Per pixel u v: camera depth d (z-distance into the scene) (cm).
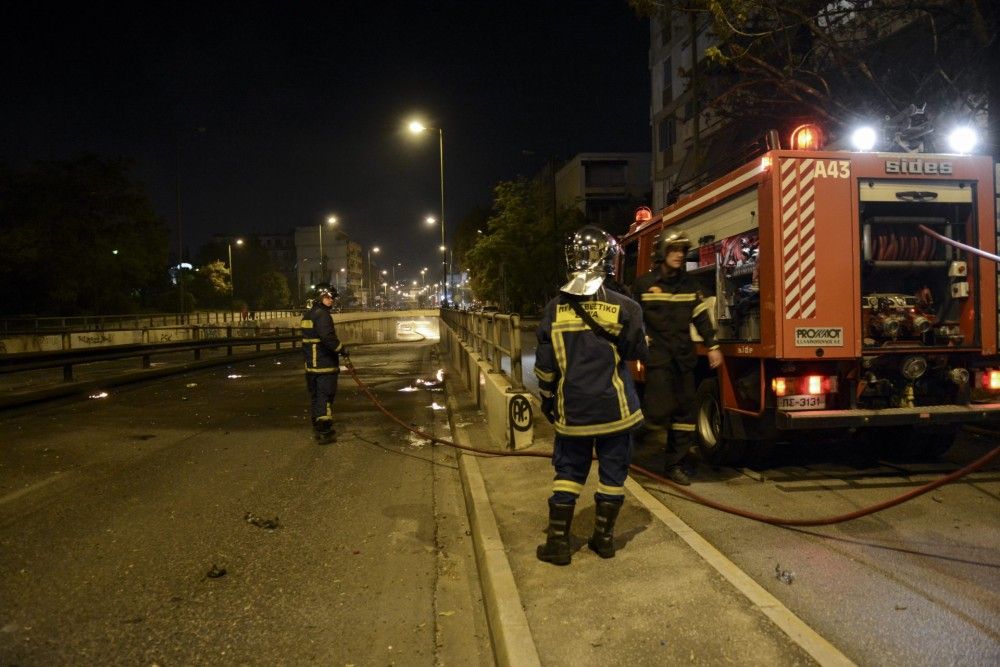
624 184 5850
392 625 392
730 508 540
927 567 428
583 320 407
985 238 597
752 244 624
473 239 7362
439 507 616
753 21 1202
